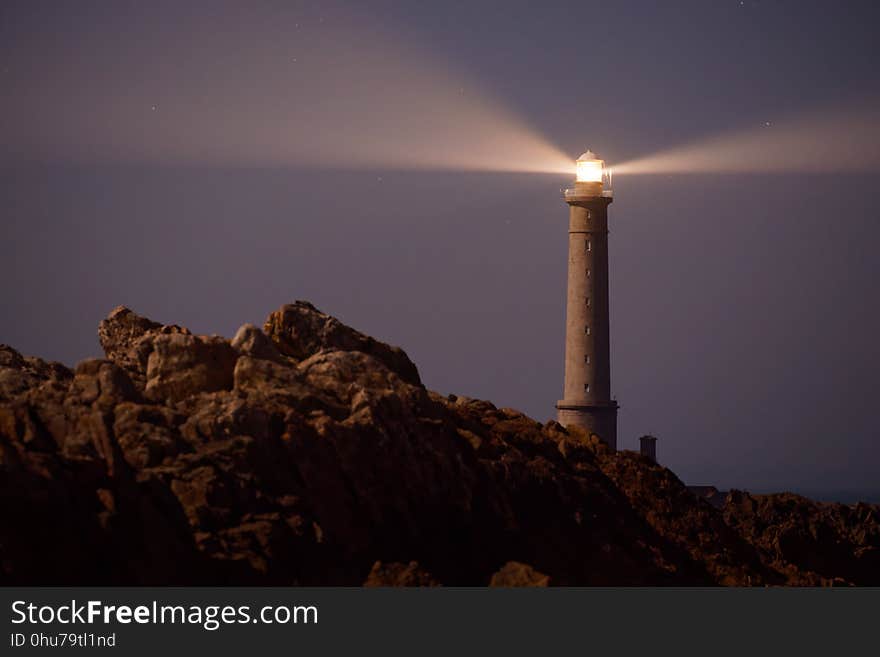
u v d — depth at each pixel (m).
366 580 145.62
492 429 178.50
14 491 131.38
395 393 157.62
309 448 147.88
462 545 155.12
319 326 170.38
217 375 155.62
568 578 159.75
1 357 168.38
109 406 144.88
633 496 185.38
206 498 140.25
